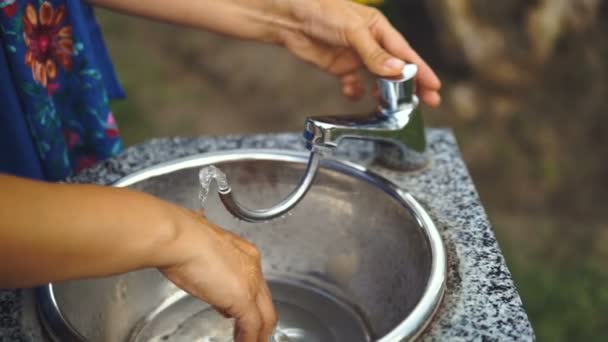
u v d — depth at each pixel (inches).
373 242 43.2
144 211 27.0
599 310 92.5
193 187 45.0
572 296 94.0
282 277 46.6
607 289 95.0
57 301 34.4
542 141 114.3
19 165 45.3
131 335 42.0
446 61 121.4
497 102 118.0
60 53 46.1
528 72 115.1
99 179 45.1
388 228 42.1
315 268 46.0
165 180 43.9
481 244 38.6
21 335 33.3
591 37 110.7
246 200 46.2
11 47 41.9
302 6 44.5
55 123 46.1
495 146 115.8
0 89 42.7
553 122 114.6
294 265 46.6
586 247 102.9
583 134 113.0
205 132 128.0
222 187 35.1
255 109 133.7
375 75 42.4
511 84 116.7
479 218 40.8
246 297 29.9
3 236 24.2
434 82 45.5
